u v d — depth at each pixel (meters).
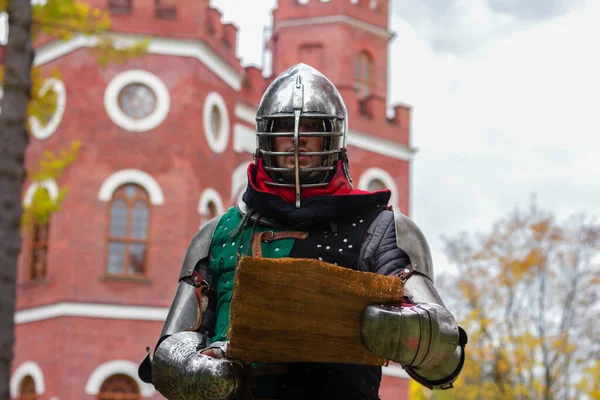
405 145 31.14
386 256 3.24
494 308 30.16
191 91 24.16
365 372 3.20
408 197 30.86
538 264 29.64
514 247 30.20
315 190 3.34
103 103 23.61
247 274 2.78
